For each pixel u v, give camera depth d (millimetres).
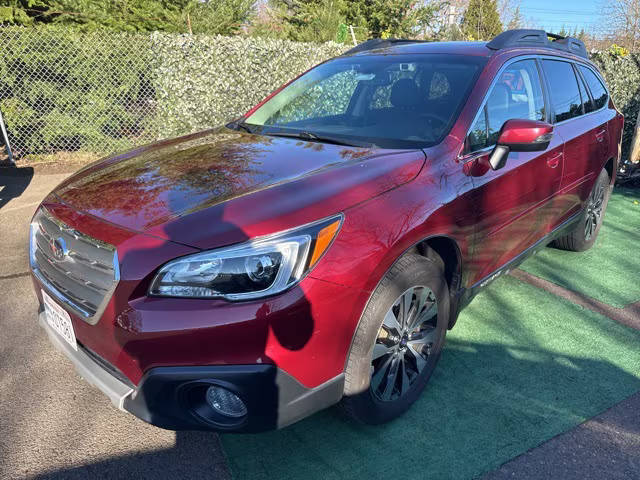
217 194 2090
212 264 1789
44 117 7668
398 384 2432
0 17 7543
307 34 15578
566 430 2430
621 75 8156
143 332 1787
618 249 4781
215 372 1786
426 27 18828
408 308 2307
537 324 3385
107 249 1909
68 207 2203
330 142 2758
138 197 2141
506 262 3150
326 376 1996
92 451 2262
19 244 4613
